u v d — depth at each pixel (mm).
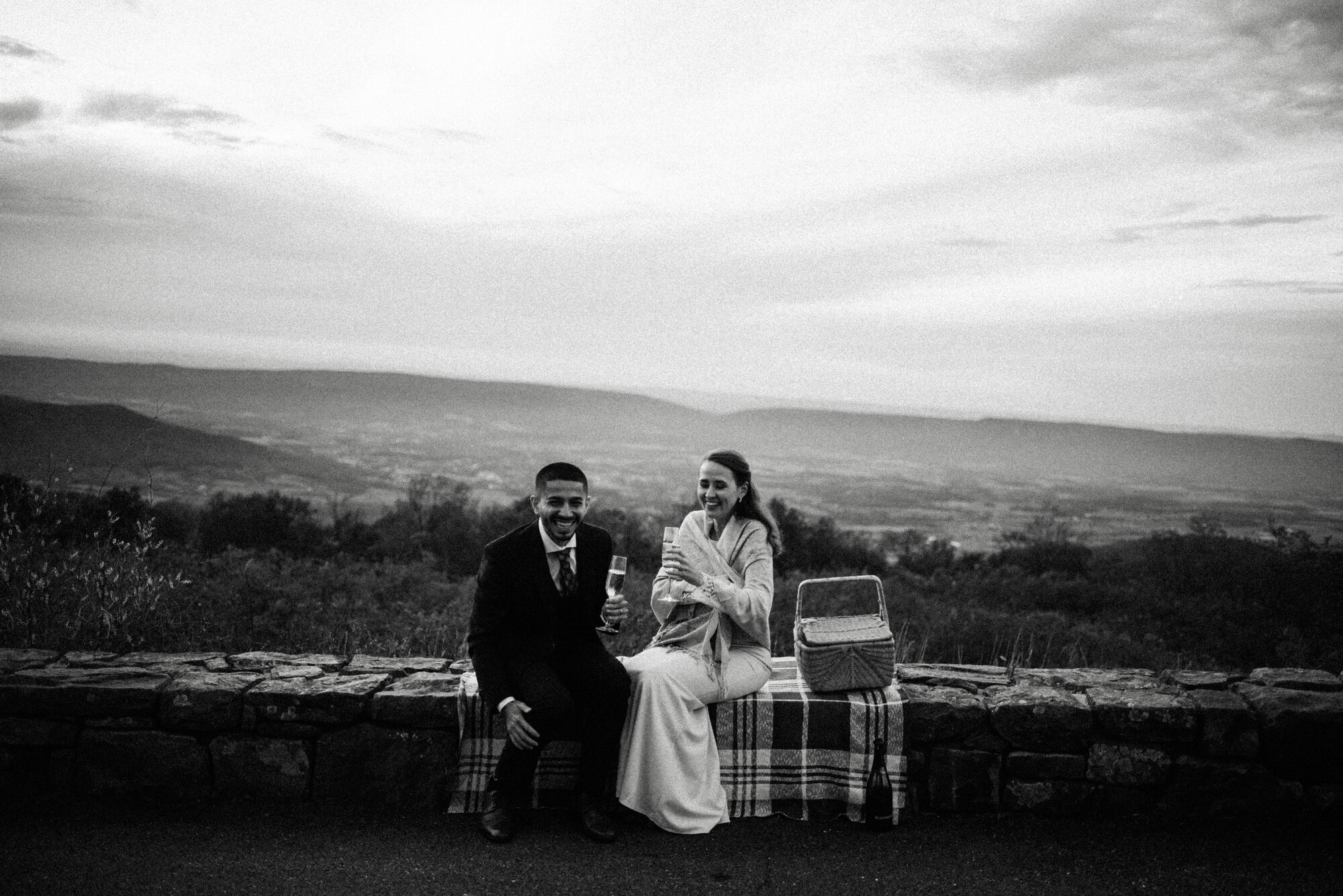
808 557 16609
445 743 3861
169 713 3809
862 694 3969
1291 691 4031
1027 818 3865
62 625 5562
